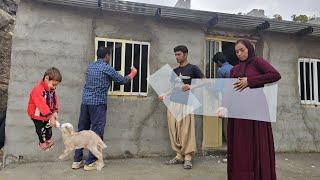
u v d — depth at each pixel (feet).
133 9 19.16
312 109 23.58
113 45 19.70
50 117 13.67
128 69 19.93
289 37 23.48
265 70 11.25
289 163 19.63
